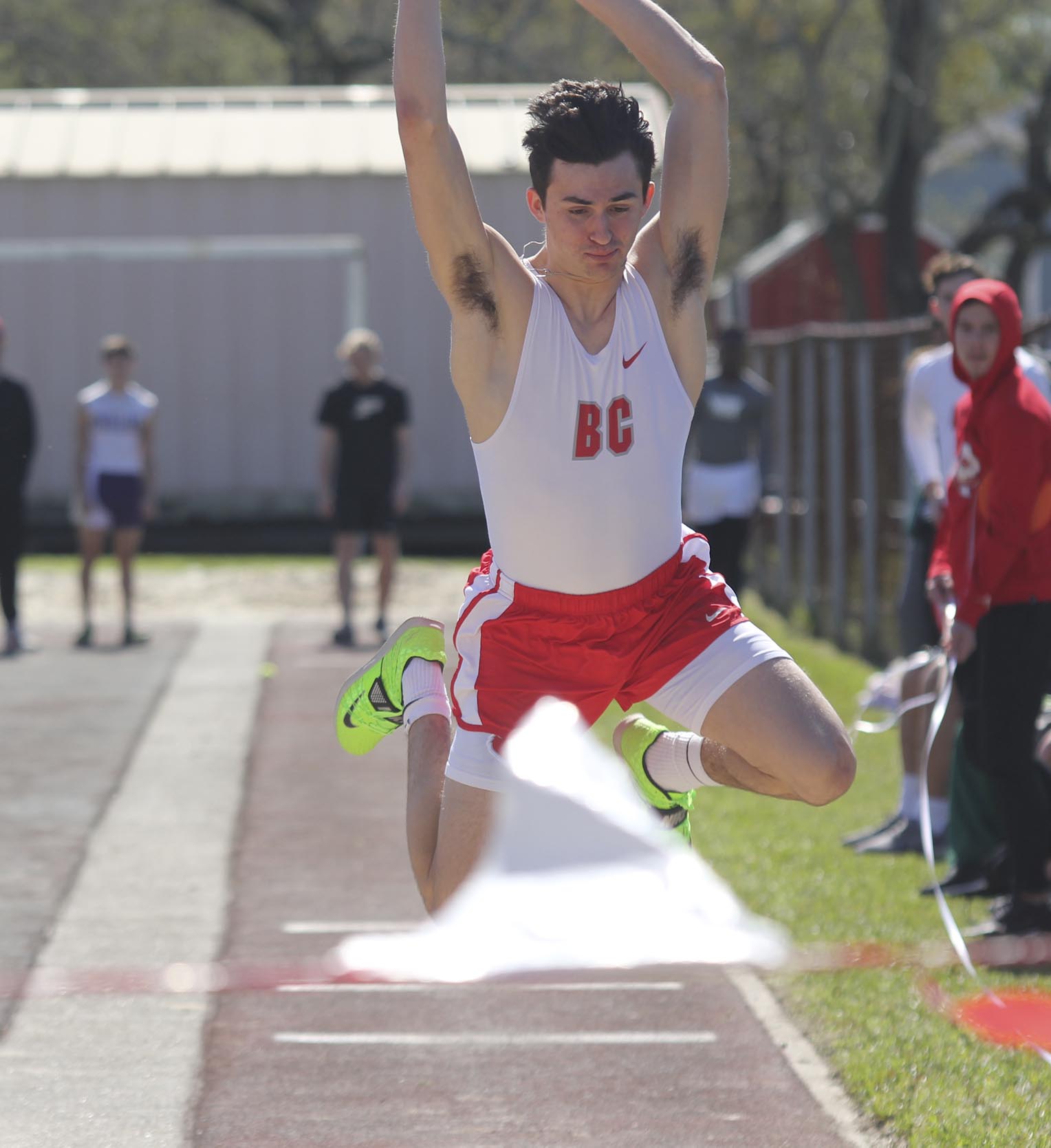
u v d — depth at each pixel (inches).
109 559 2449.6
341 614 1752.0
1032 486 730.2
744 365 1509.6
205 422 2591.0
